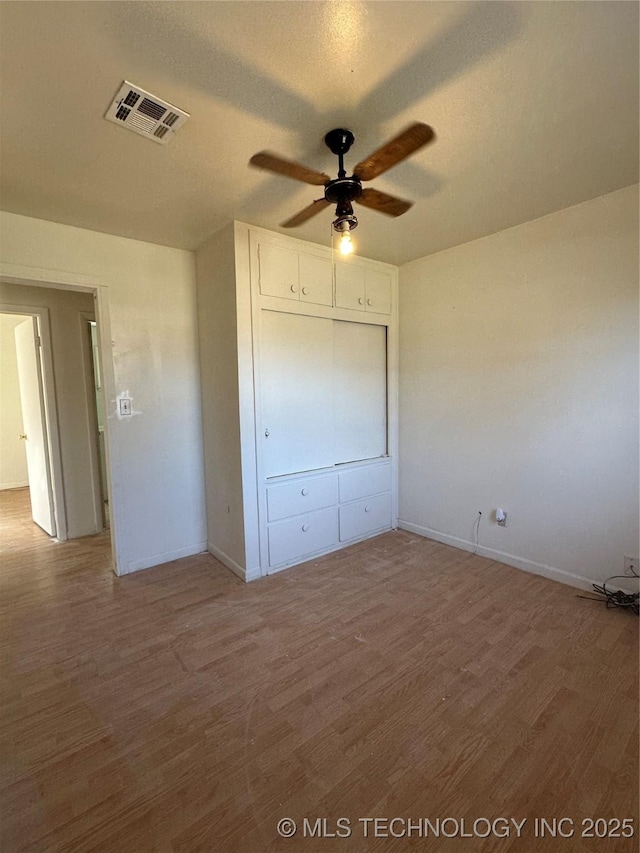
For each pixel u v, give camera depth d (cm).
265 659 199
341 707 168
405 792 133
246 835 121
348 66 137
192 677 187
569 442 261
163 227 268
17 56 129
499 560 304
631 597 238
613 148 187
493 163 198
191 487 328
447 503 338
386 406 368
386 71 139
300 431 307
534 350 273
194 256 314
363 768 142
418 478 360
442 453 338
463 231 283
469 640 211
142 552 306
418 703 170
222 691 178
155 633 221
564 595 254
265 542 289
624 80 145
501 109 159
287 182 211
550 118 165
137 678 187
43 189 215
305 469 312
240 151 184
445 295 323
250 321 272
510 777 138
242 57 133
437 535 348
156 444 309
